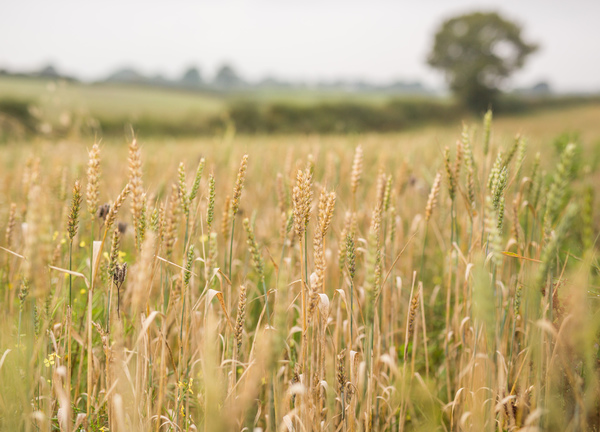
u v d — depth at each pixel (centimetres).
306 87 15738
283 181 396
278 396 253
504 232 428
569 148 217
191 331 304
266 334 238
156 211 246
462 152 313
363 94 7919
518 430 242
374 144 1014
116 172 671
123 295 338
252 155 746
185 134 3750
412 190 614
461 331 303
